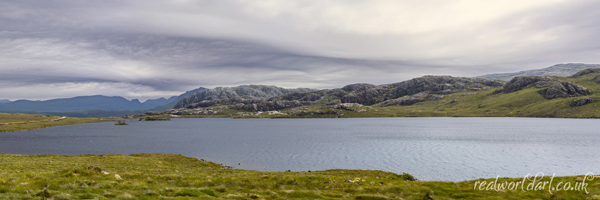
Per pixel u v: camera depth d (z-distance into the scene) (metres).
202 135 187.62
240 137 171.50
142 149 115.06
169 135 187.62
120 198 23.64
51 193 22.97
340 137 166.75
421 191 32.19
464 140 144.25
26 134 184.25
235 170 55.56
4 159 57.59
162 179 34.06
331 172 55.50
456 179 64.50
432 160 87.81
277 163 82.62
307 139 156.50
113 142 142.12
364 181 37.44
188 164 67.31
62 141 144.25
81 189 25.20
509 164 81.06
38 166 43.69
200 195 27.12
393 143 134.12
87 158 62.22
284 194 29.28
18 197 21.25
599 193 29.41
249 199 26.75
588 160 86.75
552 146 118.94
